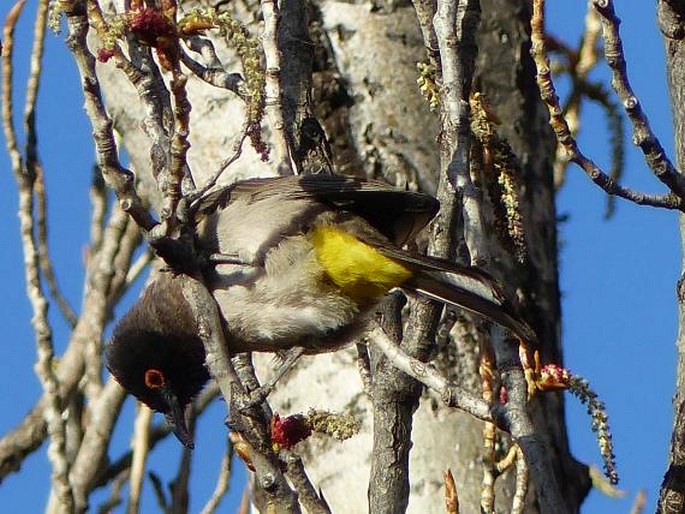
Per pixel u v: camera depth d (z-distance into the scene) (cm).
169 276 1093
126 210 833
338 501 1109
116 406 1259
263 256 993
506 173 948
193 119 1213
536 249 1255
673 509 875
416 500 1110
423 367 856
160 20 801
